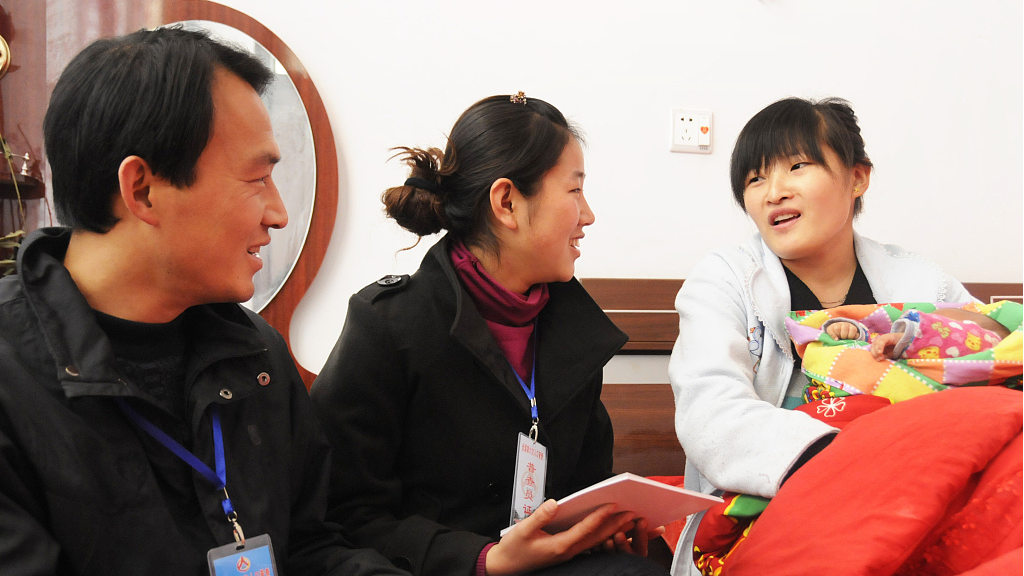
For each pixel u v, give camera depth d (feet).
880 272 4.18
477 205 3.55
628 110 6.30
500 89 6.18
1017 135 6.81
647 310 6.04
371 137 6.04
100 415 2.36
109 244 2.48
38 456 2.23
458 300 3.45
